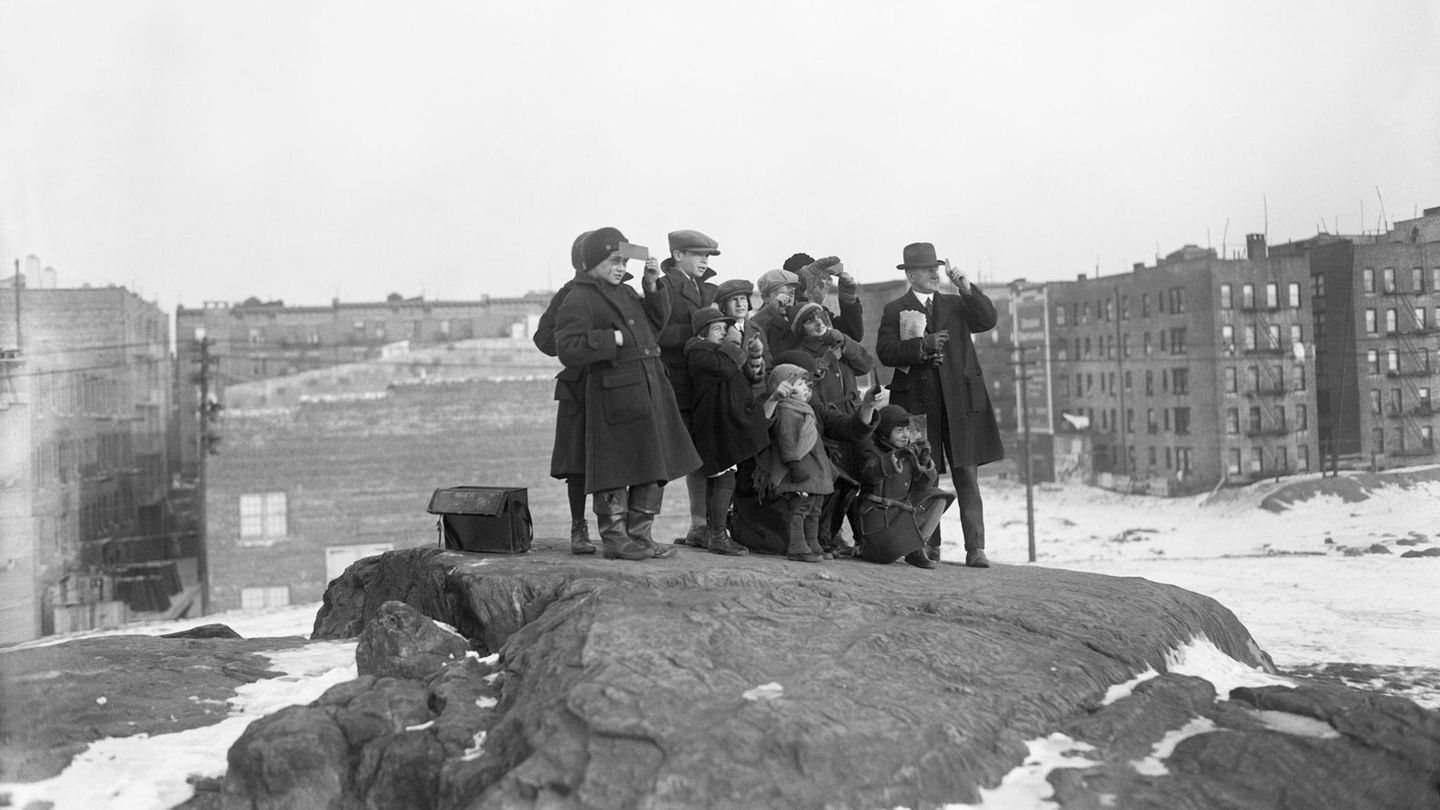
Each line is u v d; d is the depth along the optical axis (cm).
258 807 545
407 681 618
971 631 649
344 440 5203
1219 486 5888
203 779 566
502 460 5253
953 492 967
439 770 534
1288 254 5928
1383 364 5778
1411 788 532
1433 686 931
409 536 5206
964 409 955
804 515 845
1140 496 6216
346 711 579
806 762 491
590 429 776
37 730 607
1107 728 570
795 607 662
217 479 5153
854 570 806
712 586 711
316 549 5172
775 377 833
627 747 494
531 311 6134
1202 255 5941
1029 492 4584
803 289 970
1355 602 2569
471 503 838
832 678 565
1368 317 5772
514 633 679
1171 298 6050
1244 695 620
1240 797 517
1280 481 5712
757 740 497
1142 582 885
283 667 764
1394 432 5778
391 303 6109
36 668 649
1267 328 5944
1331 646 1764
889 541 884
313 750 550
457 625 748
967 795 508
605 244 770
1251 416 5925
